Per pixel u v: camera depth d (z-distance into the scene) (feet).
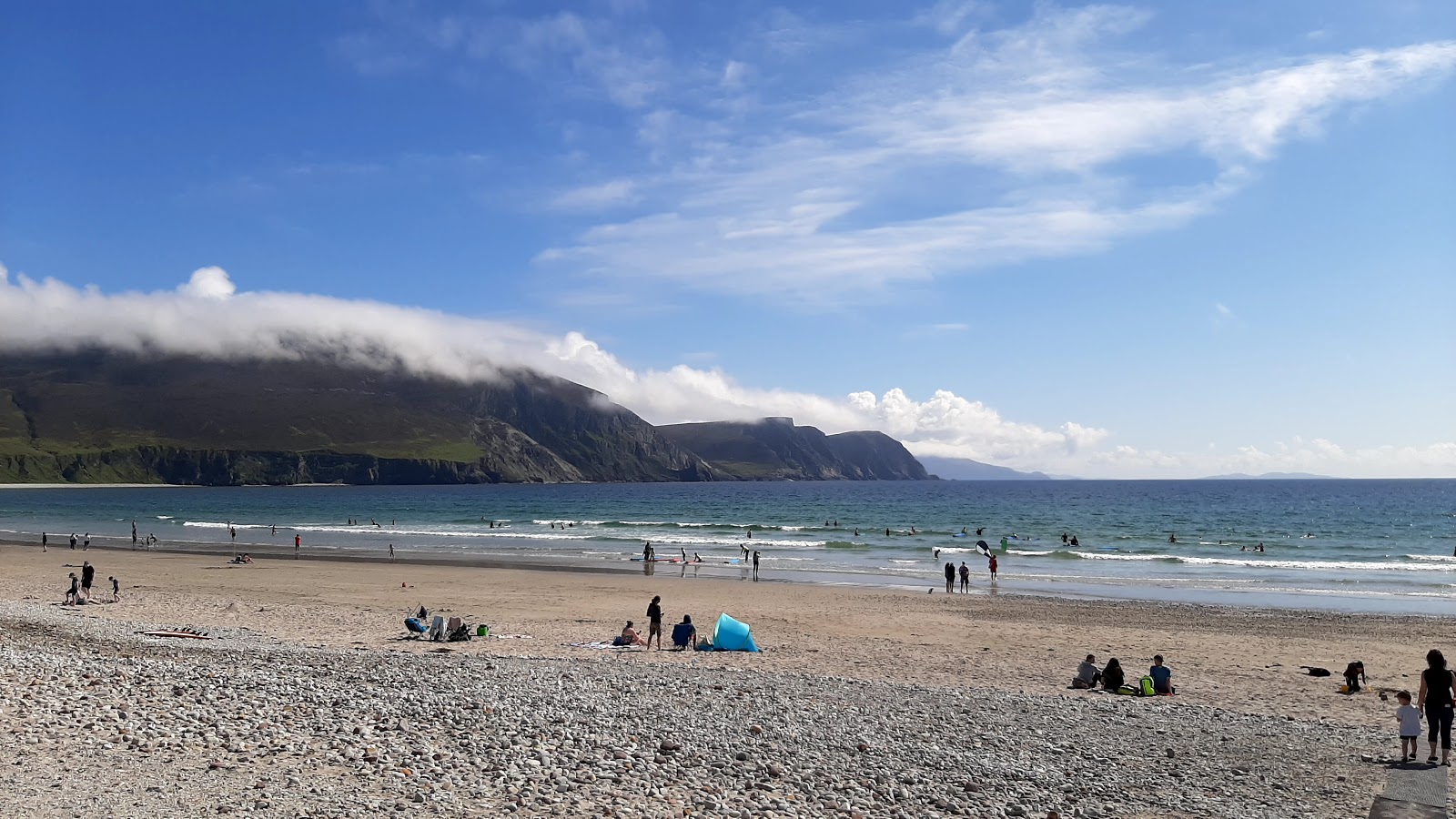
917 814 40.04
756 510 549.13
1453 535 331.98
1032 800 43.16
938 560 220.84
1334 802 44.42
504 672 71.56
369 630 105.09
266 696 55.88
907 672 83.30
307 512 524.93
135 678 59.41
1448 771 50.29
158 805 35.42
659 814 37.45
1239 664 91.71
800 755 48.32
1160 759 51.60
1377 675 86.99
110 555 228.02
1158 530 358.64
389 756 43.73
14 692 52.31
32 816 33.68
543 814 36.58
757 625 115.55
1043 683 79.61
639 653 91.66
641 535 313.53
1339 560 231.50
